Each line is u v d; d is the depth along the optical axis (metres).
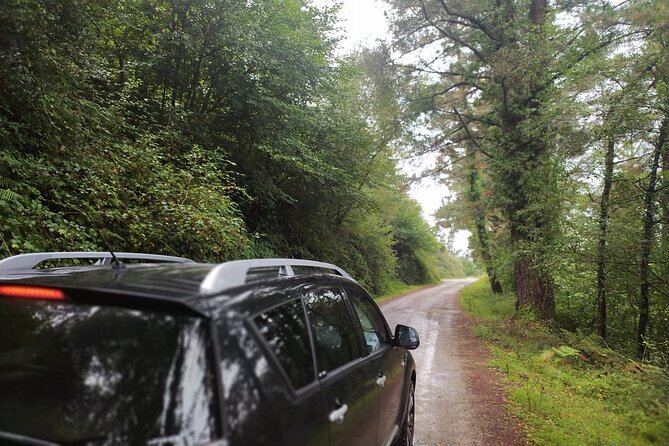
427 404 6.57
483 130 19.08
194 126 12.20
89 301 1.95
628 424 5.52
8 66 5.62
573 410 6.18
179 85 12.33
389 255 30.39
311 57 14.32
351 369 2.86
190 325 1.76
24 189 6.11
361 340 3.34
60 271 2.71
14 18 5.34
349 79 18.42
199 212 8.19
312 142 16.64
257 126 13.70
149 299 1.81
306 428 2.00
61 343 1.89
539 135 13.39
